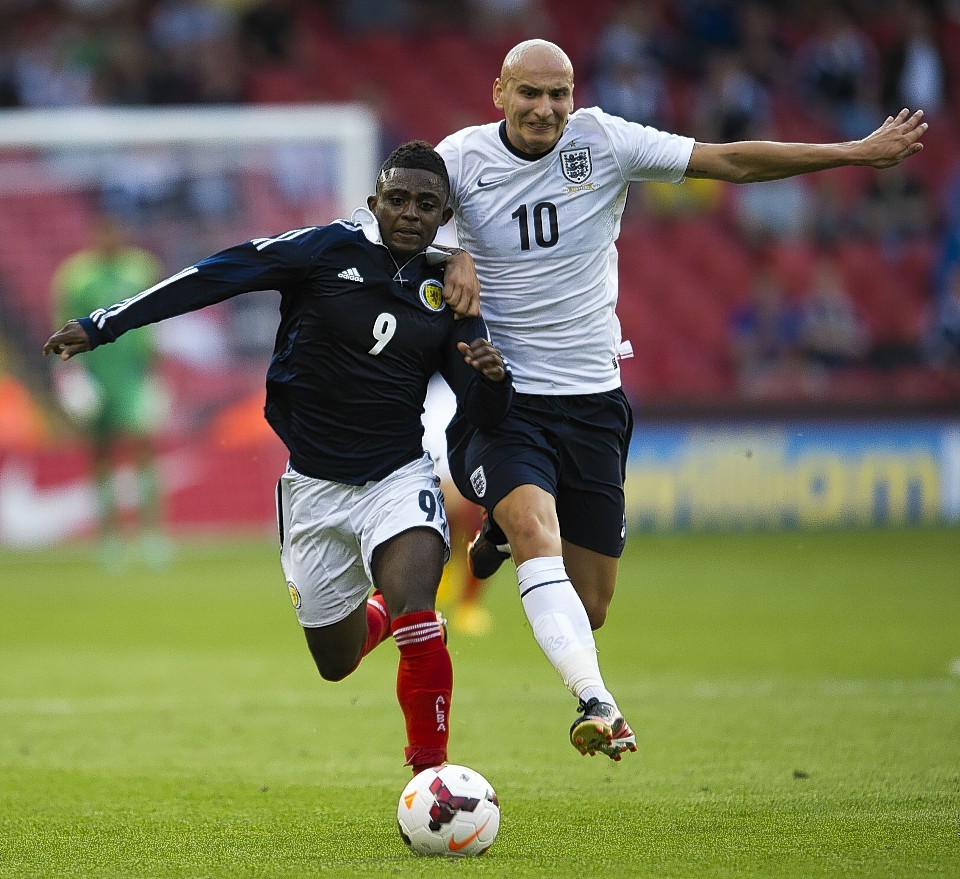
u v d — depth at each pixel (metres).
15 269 66.88
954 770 22.80
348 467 19.55
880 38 92.25
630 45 85.56
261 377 67.38
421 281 19.45
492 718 28.75
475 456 20.48
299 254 19.14
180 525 66.94
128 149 67.62
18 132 64.69
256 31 85.56
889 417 69.56
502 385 19.14
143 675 34.88
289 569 20.58
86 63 79.44
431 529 19.03
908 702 29.75
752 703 29.91
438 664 18.28
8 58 80.38
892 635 40.41
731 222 87.00
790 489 69.12
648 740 26.05
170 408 66.50
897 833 18.23
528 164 20.23
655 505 68.19
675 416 68.31
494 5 91.81
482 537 22.14
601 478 21.12
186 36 81.94
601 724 17.38
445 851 17.17
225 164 67.94
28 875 16.58
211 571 57.53
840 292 79.25
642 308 84.94
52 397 66.12
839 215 86.94
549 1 92.62
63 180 67.56
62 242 67.44
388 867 16.56
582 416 20.92
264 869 16.62
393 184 18.89
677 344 84.31
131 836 18.78
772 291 78.50
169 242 68.00
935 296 85.06
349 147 66.94
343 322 19.11
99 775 23.38
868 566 57.19
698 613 45.31
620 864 16.61
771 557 60.34
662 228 86.62
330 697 31.66
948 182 89.25
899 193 87.00
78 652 38.69
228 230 68.12
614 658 36.72
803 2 91.12
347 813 20.33
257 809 20.64
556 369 20.75
